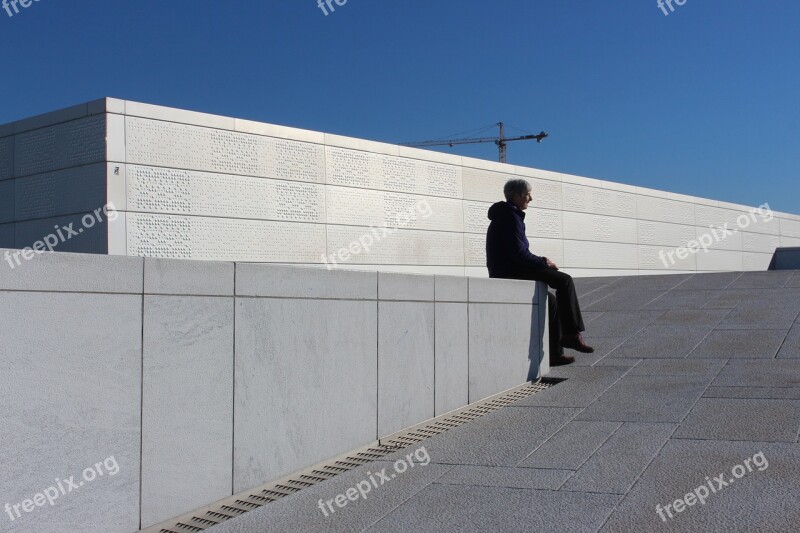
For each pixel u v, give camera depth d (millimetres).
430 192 16000
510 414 6723
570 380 7773
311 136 13867
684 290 12000
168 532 4359
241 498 4902
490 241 8484
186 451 4555
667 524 4098
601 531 4082
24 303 3779
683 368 7695
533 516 4359
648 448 5422
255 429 5016
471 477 5129
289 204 13438
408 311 6449
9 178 12562
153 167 11727
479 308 7312
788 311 9750
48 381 3869
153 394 4367
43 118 12109
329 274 5648
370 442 6012
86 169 11516
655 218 22891
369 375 6012
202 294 4664
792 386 6688
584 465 5188
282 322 5238
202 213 12242
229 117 12680
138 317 4297
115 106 11375
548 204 19344
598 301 11734
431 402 6676
